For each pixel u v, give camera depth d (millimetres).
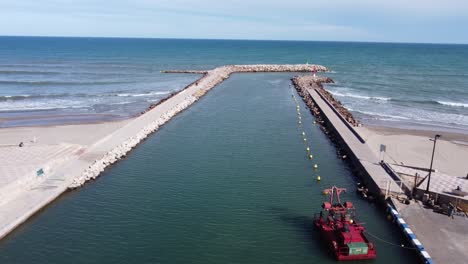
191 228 24469
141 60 157250
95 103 64500
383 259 21422
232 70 117375
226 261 21297
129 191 29641
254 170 34250
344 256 21125
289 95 73562
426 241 22000
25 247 22172
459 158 36969
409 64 144500
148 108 58812
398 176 29734
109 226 24547
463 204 25375
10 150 35250
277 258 21625
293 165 35688
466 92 78375
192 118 53531
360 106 64125
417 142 41969
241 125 49812
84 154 35438
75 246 22391
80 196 28609
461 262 20062
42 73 102812
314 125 50562
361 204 28141
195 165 35281
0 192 25750
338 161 37094
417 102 67625
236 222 25250
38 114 55469
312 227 24797
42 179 29641
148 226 24609
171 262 21156
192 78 100875
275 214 26391
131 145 39844
